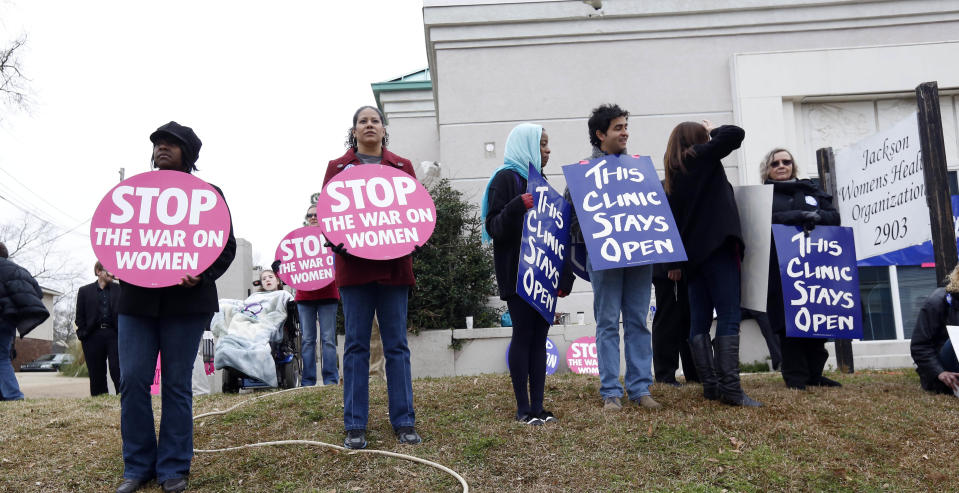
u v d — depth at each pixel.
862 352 9.98
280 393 5.74
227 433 4.46
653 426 4.13
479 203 11.00
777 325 5.36
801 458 3.78
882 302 10.47
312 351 7.53
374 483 3.51
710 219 4.60
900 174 6.53
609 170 4.64
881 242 6.77
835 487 3.48
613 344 4.63
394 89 15.38
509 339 9.88
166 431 3.58
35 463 4.01
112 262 3.50
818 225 5.34
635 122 11.12
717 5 11.18
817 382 5.55
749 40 11.20
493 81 11.26
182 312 3.55
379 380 6.75
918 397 5.08
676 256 4.41
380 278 3.88
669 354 5.52
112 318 7.89
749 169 10.84
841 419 4.41
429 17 11.28
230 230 3.72
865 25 11.12
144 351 3.56
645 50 11.24
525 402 4.33
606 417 4.30
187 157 3.84
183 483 3.53
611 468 3.62
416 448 3.92
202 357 8.71
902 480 3.60
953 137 10.96
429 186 10.97
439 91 11.28
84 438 4.52
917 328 5.41
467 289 10.19
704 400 4.74
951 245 5.89
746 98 10.95
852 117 11.19
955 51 10.90
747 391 5.10
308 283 7.22
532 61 11.27
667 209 4.56
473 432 4.17
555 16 11.26
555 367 9.70
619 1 11.24
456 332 9.92
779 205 5.46
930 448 4.01
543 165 4.67
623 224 4.49
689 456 3.76
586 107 11.17
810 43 11.16
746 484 3.47
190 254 3.60
